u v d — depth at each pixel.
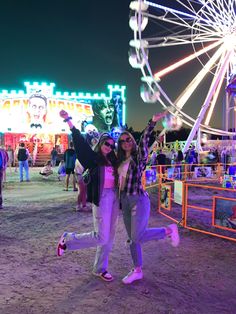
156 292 3.85
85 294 3.78
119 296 3.73
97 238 3.91
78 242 3.91
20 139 29.42
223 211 6.24
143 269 4.56
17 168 23.91
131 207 3.94
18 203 9.69
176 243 4.12
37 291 3.85
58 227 6.85
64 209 8.75
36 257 5.01
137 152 3.95
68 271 4.45
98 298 3.68
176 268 4.63
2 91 28.47
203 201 10.69
